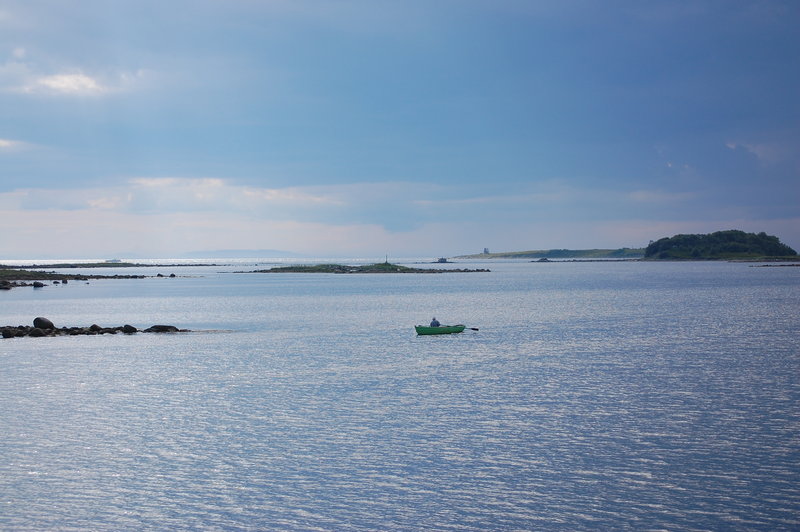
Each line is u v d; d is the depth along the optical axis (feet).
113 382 157.28
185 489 89.40
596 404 129.70
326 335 249.96
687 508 81.97
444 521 79.56
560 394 138.82
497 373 163.94
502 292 520.83
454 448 104.27
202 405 133.49
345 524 79.20
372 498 86.12
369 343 224.94
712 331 239.91
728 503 83.15
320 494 87.51
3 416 125.70
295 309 377.30
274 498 86.38
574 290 529.86
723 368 165.17
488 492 87.45
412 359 188.34
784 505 82.33
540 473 93.56
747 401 130.52
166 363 184.14
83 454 103.45
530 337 233.35
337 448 105.19
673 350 195.93
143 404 134.72
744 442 105.09
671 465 95.61
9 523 79.71
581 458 98.99
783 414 120.67
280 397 139.95
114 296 512.22
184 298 486.79
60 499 86.53
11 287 620.90
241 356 196.54
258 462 99.25
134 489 89.51
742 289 490.49
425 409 128.06
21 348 216.13
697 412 122.72
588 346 207.92
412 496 86.63
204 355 198.90
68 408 131.75
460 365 176.96
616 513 80.94
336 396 140.36
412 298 463.42
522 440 107.65
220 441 109.29
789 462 96.17
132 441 109.60
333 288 619.26
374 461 99.09
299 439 110.01
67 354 202.28
